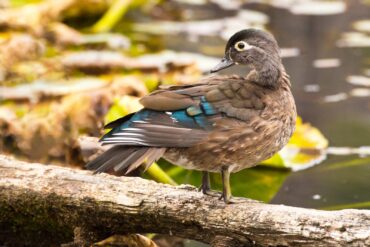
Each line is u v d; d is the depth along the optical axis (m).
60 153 12.05
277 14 19.28
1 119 12.59
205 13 19.64
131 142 8.10
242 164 8.71
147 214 8.54
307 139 12.86
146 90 13.11
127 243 8.95
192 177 11.66
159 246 9.86
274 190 11.45
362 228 7.71
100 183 8.81
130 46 16.81
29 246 9.39
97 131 12.27
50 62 15.42
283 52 16.84
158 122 8.30
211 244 8.41
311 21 18.69
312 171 12.07
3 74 14.82
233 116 8.52
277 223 8.02
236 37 9.37
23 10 17.14
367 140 13.07
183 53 16.52
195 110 8.43
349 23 18.59
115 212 8.65
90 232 8.93
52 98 13.68
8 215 9.18
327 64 16.27
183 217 8.41
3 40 15.62
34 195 8.95
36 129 12.48
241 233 8.17
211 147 8.44
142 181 8.84
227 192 8.45
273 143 8.77
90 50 16.44
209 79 8.99
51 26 16.92
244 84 8.84
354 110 14.26
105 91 13.07
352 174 11.91
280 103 8.84
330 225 7.81
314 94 14.91
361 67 16.12
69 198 8.81
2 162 9.27
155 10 19.84
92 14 18.06
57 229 9.13
